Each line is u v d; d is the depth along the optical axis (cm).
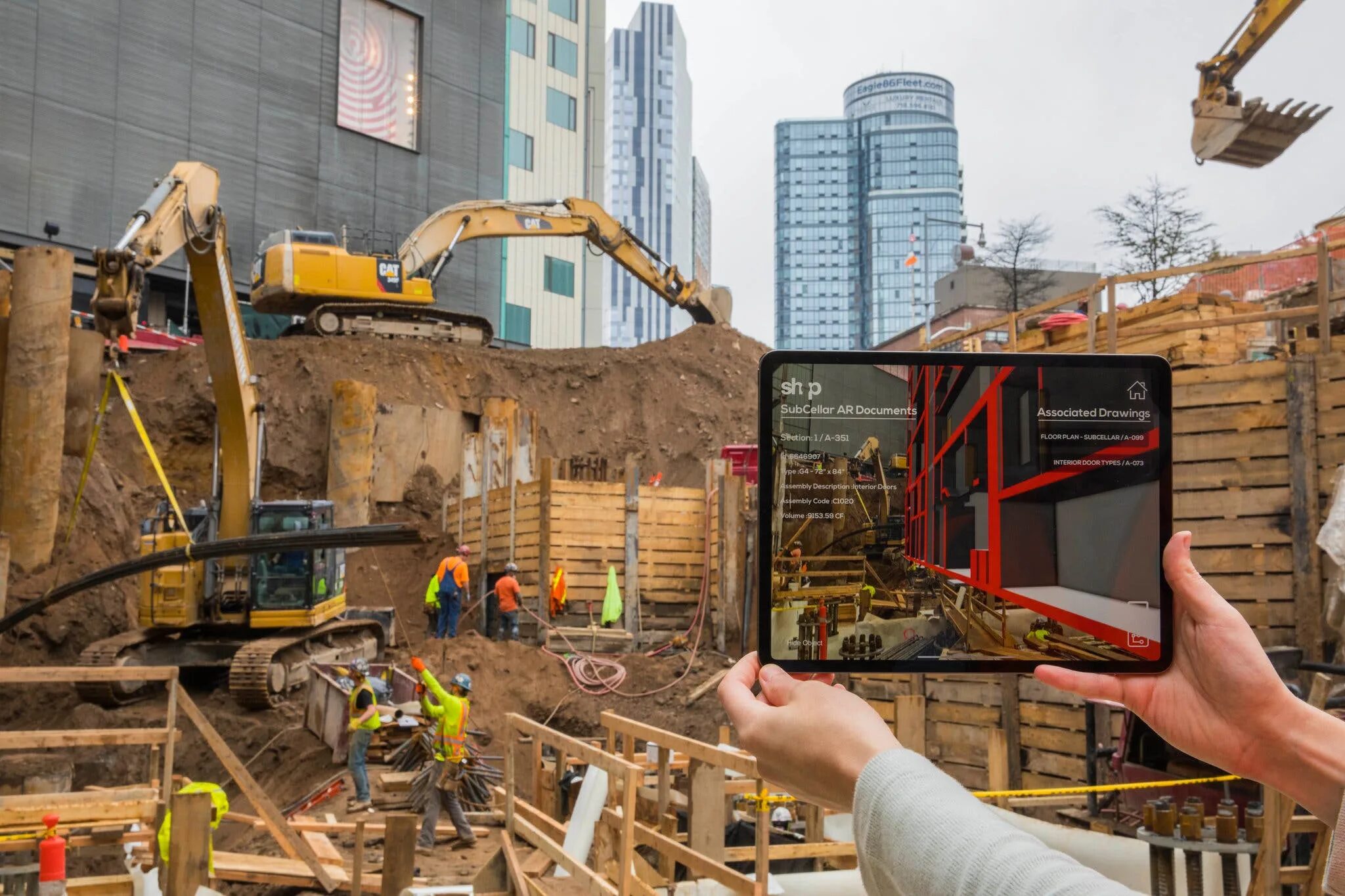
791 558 152
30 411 2058
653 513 2314
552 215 3747
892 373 154
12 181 3725
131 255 1333
